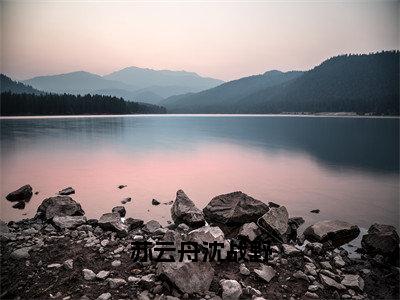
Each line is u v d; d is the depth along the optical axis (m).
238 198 13.05
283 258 8.63
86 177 21.55
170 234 8.49
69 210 12.36
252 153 35.59
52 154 33.72
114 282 6.88
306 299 6.71
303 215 13.30
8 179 20.73
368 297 6.89
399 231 11.37
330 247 9.57
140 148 39.75
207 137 57.53
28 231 10.28
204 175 22.59
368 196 16.66
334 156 33.56
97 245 9.05
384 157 32.88
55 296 6.45
